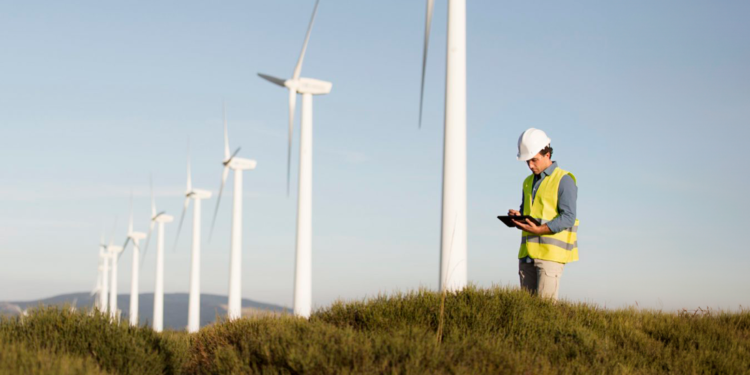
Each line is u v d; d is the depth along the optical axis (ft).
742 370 23.44
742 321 30.48
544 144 27.17
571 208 26.32
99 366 21.76
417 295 28.43
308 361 19.81
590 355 23.77
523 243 27.94
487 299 27.25
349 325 26.07
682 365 23.81
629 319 29.01
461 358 20.52
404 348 20.43
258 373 20.66
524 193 28.60
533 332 24.97
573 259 27.35
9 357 19.74
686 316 30.48
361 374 18.86
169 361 24.59
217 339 26.40
